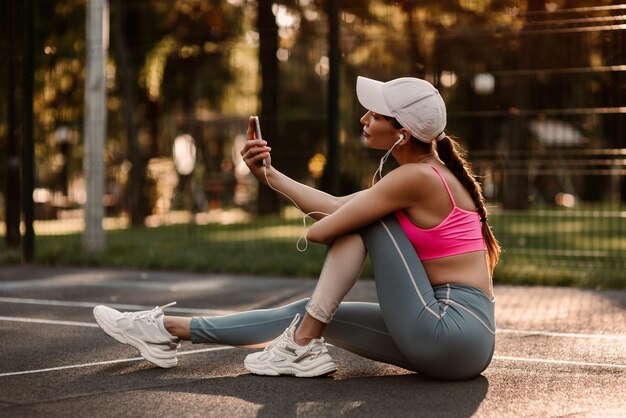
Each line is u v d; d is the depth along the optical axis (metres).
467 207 3.46
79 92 15.34
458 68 12.18
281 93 16.09
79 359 3.92
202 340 3.64
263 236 10.83
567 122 12.73
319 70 14.55
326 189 7.50
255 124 3.61
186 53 15.75
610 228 8.39
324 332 3.56
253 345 3.63
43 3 14.16
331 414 2.97
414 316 3.32
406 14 10.63
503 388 3.35
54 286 6.83
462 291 3.39
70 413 2.97
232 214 17.03
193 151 15.35
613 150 7.90
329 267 3.46
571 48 11.05
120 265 8.30
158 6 15.41
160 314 3.70
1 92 12.12
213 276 7.62
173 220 14.98
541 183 12.44
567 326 4.95
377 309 3.53
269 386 3.38
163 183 15.20
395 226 3.40
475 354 3.36
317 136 15.77
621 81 7.57
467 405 3.08
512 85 13.14
